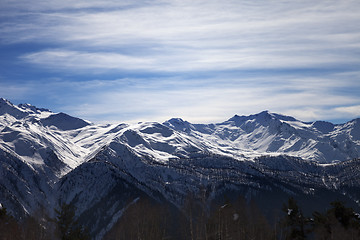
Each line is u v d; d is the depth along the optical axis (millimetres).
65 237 127438
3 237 130125
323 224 113125
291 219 116750
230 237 130125
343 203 115562
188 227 163250
